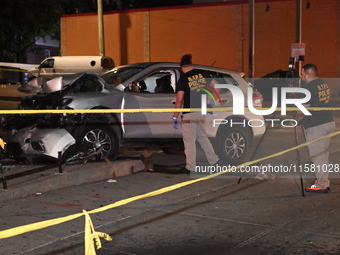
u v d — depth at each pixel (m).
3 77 20.14
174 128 8.56
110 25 32.16
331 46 27.03
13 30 33.34
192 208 6.12
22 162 8.33
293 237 5.08
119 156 8.75
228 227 5.40
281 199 6.54
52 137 7.73
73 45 33.44
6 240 4.96
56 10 35.19
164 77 9.04
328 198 6.59
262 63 28.53
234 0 30.05
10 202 6.30
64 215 5.81
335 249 4.73
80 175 7.33
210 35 29.58
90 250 3.03
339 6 26.73
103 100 8.17
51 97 7.99
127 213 5.90
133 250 4.74
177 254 4.65
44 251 4.70
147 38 31.20
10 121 8.20
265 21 28.19
